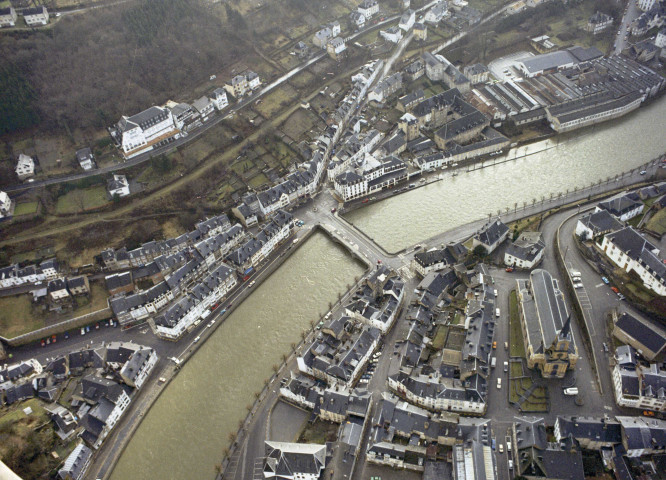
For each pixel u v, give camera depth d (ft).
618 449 638.12
